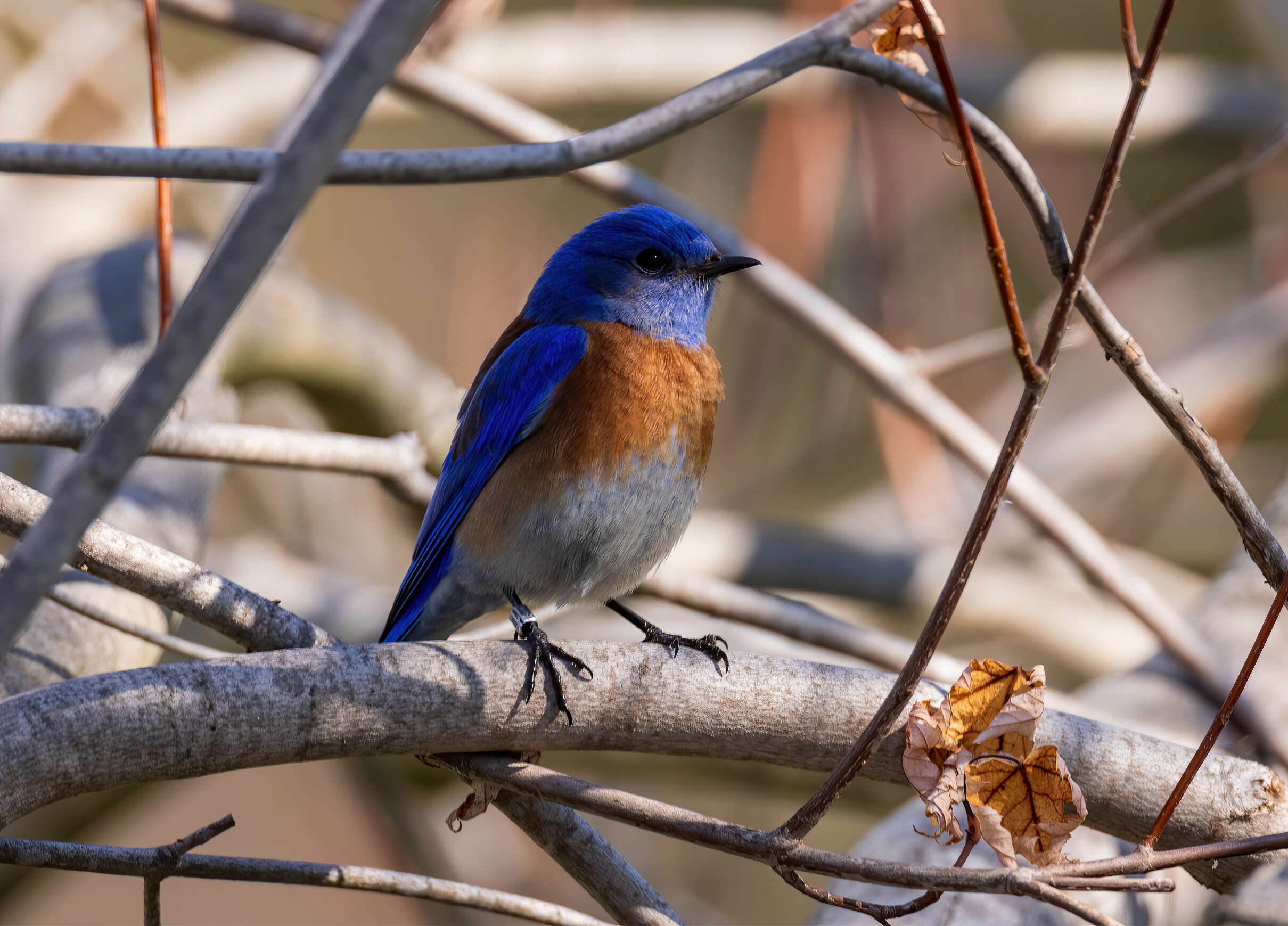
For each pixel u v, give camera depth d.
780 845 4.68
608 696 5.79
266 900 18.78
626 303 8.48
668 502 8.09
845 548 14.80
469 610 8.38
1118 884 4.28
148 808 14.40
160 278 6.97
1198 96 17.20
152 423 3.40
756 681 5.91
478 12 10.27
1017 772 4.96
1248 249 20.19
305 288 12.01
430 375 12.95
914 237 14.57
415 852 14.80
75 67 15.12
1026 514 9.92
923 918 6.59
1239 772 5.97
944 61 4.20
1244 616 9.31
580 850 5.94
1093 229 4.02
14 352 10.69
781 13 19.16
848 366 10.70
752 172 14.99
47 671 6.79
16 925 11.91
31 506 5.58
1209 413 17.53
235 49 22.19
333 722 5.36
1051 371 4.15
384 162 4.24
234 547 14.94
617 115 17.67
